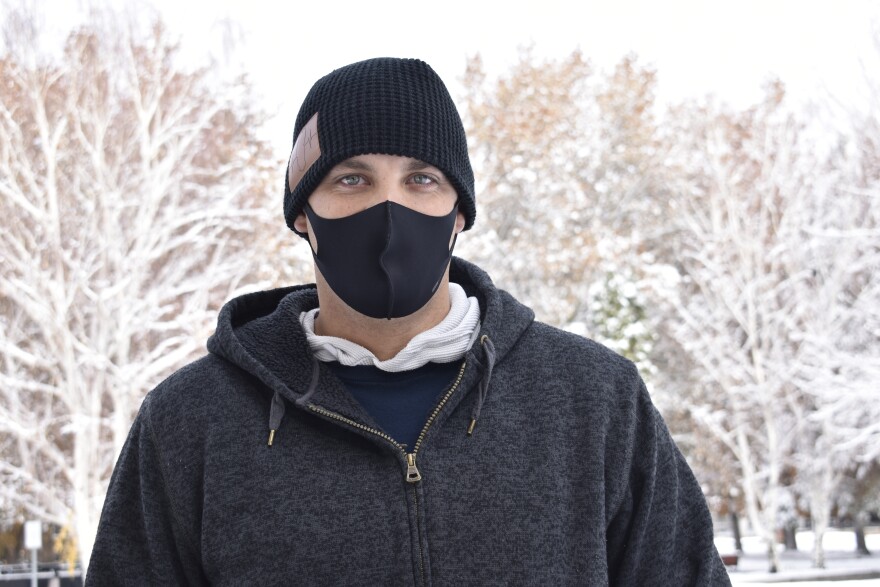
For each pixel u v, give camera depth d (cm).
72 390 1645
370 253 168
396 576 155
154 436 179
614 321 2231
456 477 162
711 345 2509
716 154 2536
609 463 173
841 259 2298
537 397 175
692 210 2716
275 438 168
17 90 1625
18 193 1602
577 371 179
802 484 2755
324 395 168
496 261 2177
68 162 1720
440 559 156
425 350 174
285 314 186
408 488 161
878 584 1845
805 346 2302
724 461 2731
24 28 1622
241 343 181
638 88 2738
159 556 175
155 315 1752
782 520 2953
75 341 1636
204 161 1903
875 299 2220
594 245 2228
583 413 174
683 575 182
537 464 166
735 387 2528
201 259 1891
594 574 160
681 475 189
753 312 2508
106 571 181
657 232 2758
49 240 1631
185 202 1908
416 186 177
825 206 2433
